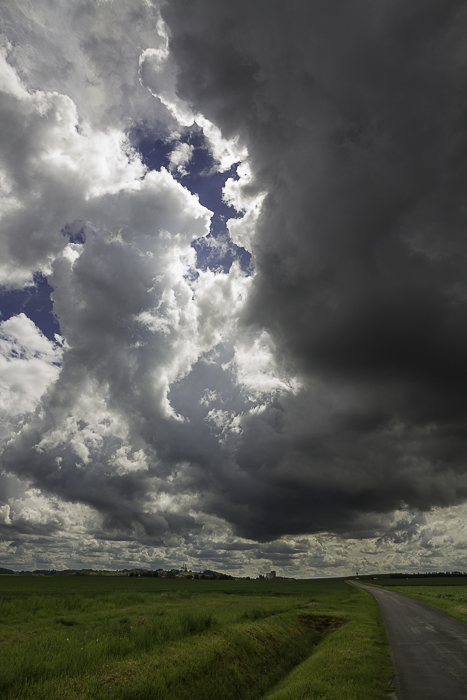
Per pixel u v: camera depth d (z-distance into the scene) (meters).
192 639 15.77
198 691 11.38
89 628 19.81
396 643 20.16
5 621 23.19
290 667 16.91
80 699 9.24
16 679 9.84
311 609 37.31
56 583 109.69
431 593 72.19
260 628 20.14
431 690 11.81
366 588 110.62
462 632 23.91
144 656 12.82
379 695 11.31
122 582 134.50
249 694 12.55
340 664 15.05
